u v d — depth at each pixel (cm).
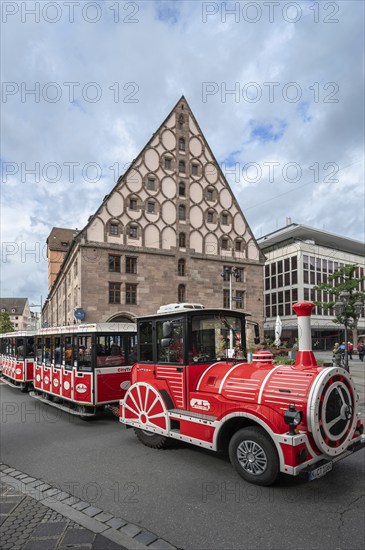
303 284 4394
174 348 645
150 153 3031
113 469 579
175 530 393
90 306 2653
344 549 354
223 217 3272
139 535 383
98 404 910
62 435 796
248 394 520
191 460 612
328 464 471
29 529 399
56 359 1064
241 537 378
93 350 920
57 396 1046
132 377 738
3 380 1864
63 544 368
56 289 4675
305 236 4912
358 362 2823
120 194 2867
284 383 498
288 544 364
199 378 613
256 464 498
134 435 782
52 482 534
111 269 2770
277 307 4688
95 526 403
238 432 521
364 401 1145
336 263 4797
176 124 3173
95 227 2744
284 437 457
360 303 2348
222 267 3192
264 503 450
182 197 3112
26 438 777
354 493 475
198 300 3055
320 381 474
